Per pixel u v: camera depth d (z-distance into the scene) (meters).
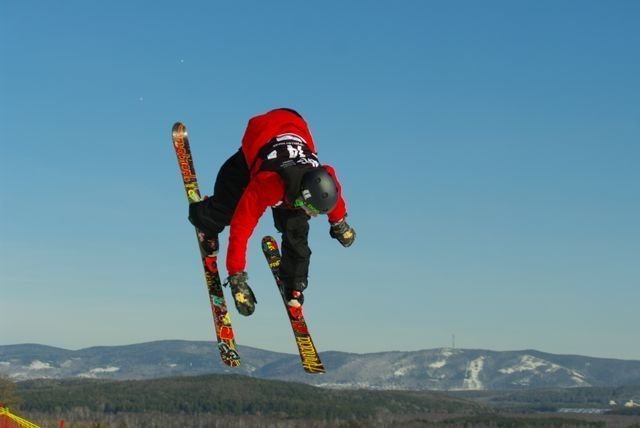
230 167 8.49
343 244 8.61
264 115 8.25
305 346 9.04
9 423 24.50
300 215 8.07
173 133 10.41
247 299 7.75
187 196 10.12
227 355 9.34
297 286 8.49
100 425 106.38
